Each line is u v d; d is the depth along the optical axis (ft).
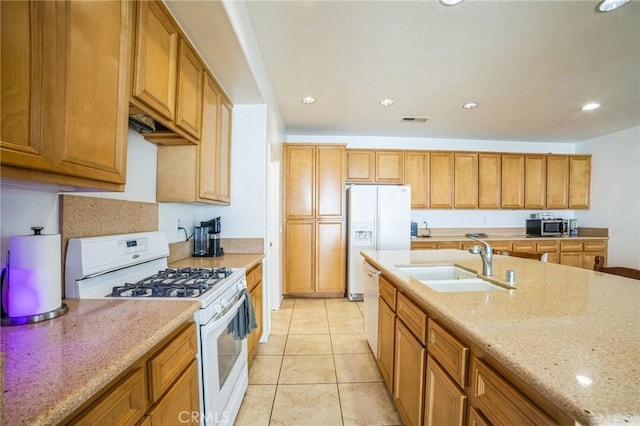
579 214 15.49
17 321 2.77
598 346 2.27
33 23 2.25
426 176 14.07
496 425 2.45
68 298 3.65
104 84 2.99
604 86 8.75
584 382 1.79
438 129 13.52
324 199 12.56
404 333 4.66
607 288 4.06
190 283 4.51
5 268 2.86
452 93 9.39
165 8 4.27
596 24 5.87
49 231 3.46
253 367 6.97
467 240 13.51
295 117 11.93
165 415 2.87
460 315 2.95
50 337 2.52
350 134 14.60
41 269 2.89
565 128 13.10
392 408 5.51
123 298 3.77
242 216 8.34
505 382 2.37
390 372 5.50
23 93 2.18
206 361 3.84
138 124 4.61
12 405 1.64
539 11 5.52
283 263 12.50
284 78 8.45
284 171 12.50
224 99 7.33
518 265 5.99
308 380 6.41
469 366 2.93
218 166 6.96
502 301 3.44
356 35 6.35
